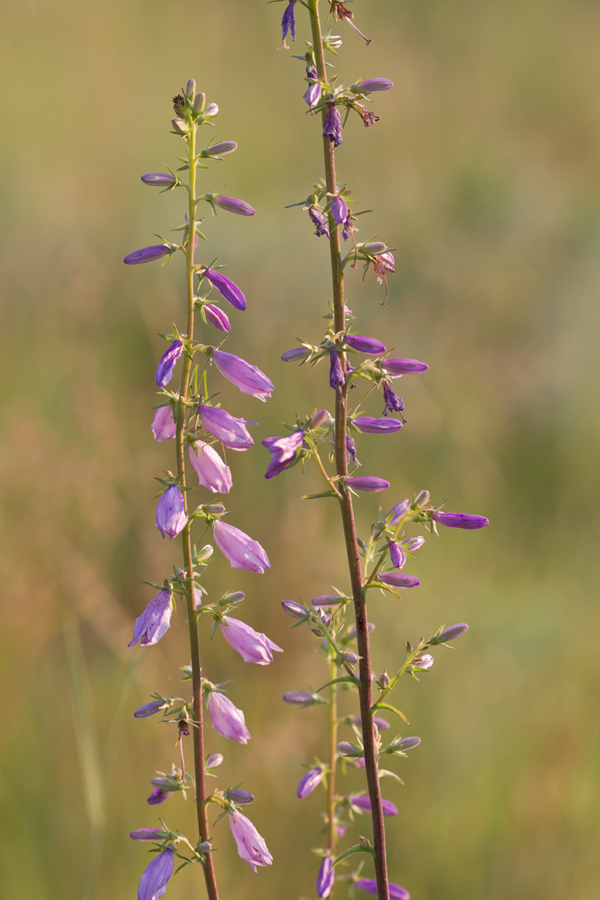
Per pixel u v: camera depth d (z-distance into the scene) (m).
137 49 12.18
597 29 14.66
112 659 5.82
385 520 2.59
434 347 8.66
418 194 11.02
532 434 8.02
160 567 6.03
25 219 9.24
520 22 14.55
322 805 4.90
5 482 5.90
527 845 4.87
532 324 9.36
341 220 2.31
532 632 6.00
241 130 11.73
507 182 11.23
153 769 5.07
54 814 4.86
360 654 2.49
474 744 5.30
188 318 2.42
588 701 5.49
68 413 6.83
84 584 5.62
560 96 13.49
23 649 5.45
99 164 10.58
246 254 9.52
